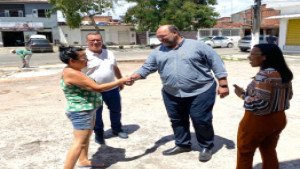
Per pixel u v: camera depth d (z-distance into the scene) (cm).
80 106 267
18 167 322
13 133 435
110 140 405
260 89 212
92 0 2497
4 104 643
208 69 309
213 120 480
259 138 232
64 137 416
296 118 473
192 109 315
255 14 1495
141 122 483
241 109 543
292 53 1831
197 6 2906
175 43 304
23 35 3288
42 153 361
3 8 3139
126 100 645
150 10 2794
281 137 393
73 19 2527
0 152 364
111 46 3362
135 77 312
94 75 359
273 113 221
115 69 398
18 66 1416
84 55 263
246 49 2288
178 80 306
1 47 3044
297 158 329
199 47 298
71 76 257
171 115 337
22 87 856
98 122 381
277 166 250
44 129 452
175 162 330
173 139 403
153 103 612
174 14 2775
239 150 248
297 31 1816
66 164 269
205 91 307
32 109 584
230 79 889
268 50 216
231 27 3853
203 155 329
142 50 2800
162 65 313
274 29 3644
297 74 963
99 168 317
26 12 3216
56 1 2453
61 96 716
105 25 3522
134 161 335
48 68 1300
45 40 2403
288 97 223
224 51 2375
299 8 1750
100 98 289
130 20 2997
